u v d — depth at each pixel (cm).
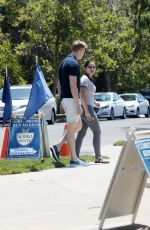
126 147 1169
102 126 4669
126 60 7288
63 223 1295
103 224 1240
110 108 5847
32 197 1565
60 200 1534
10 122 2316
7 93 2322
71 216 1359
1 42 7088
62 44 6031
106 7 6631
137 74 8050
